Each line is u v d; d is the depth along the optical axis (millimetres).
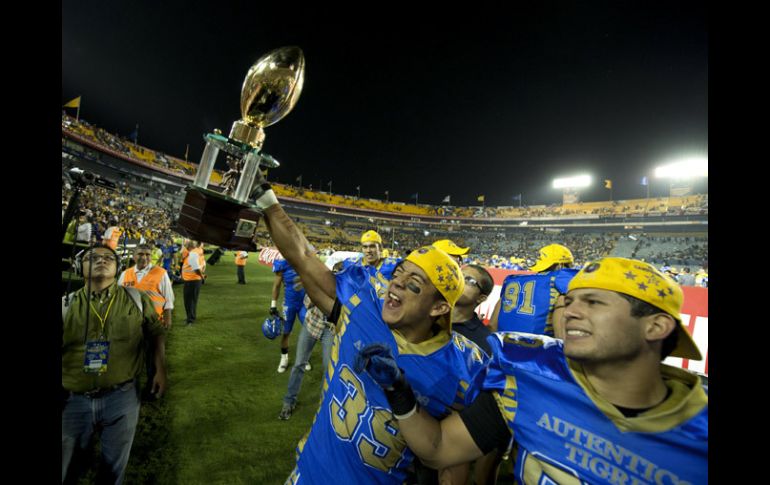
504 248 52094
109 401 2146
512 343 1280
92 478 2602
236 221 1104
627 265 1043
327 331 3754
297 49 1204
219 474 2814
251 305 9281
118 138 44594
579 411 1062
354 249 47281
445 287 1580
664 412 967
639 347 1000
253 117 1183
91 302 2148
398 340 1645
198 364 5035
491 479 2354
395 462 1512
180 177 47719
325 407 1688
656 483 931
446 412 1526
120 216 22391
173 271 11102
